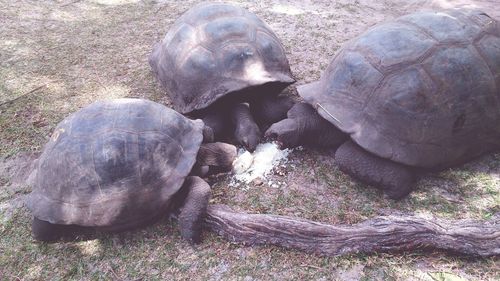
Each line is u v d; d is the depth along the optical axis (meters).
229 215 2.01
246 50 2.43
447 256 1.90
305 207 2.14
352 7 3.90
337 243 1.92
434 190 2.18
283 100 2.54
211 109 2.44
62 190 1.96
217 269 1.93
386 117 2.06
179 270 1.94
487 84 2.10
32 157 2.50
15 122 2.71
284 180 2.28
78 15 3.99
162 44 2.78
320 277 1.87
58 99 2.89
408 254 1.91
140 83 2.99
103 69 3.16
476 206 2.10
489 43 2.14
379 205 2.13
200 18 2.63
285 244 1.96
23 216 2.20
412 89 2.03
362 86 2.13
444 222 1.93
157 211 1.98
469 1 3.67
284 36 3.39
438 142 2.08
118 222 1.96
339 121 2.14
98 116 2.04
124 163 1.94
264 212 2.12
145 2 4.20
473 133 2.13
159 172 1.97
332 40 3.32
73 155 1.96
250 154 2.36
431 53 2.07
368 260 1.90
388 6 3.92
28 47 3.45
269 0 4.09
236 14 2.66
